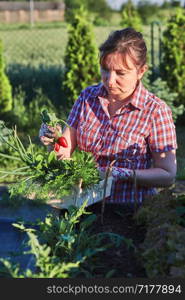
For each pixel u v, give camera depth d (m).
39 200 2.06
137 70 2.16
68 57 7.43
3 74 7.50
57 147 2.39
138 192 2.36
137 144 2.35
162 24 8.03
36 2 39.53
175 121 6.55
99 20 24.55
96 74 7.42
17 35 21.67
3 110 7.42
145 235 1.92
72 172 2.00
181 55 7.37
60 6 39.97
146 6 28.98
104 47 2.12
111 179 2.14
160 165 2.36
